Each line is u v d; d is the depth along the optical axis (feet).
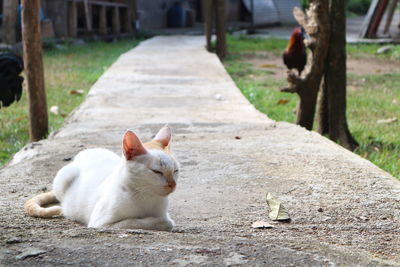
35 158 15.61
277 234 9.93
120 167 9.71
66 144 17.31
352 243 9.51
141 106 25.00
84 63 45.37
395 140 22.81
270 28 86.99
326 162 14.94
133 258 7.09
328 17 21.67
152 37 71.46
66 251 7.29
